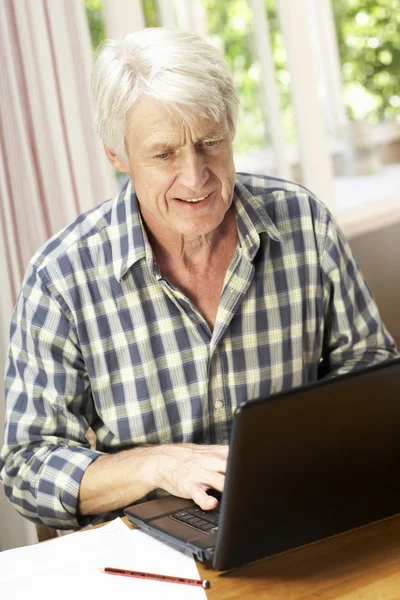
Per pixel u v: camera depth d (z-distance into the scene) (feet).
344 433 3.69
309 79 14.07
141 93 4.68
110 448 5.48
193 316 5.33
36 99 8.44
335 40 16.65
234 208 5.47
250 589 3.73
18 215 8.25
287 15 13.75
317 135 14.25
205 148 4.86
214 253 5.39
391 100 17.63
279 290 5.58
